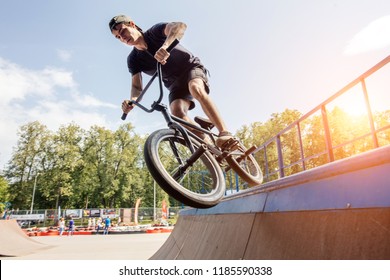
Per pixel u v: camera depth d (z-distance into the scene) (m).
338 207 1.38
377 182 1.18
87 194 53.84
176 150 2.35
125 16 2.47
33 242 12.60
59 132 54.19
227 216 3.03
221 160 2.40
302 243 1.54
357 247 1.17
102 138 55.16
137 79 2.86
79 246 12.27
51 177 50.41
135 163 56.84
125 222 35.06
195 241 3.91
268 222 2.04
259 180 2.80
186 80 2.61
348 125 34.62
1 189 48.88
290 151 37.62
